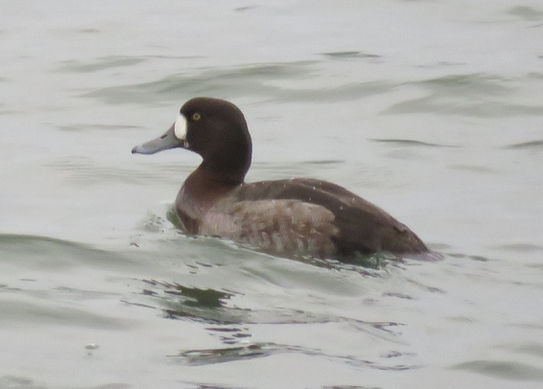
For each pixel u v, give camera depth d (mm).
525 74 18203
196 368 8445
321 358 8648
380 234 10406
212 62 19000
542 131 15781
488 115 16641
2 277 10297
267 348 8797
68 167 14156
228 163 11859
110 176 13875
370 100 17328
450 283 10086
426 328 9219
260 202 11031
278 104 17266
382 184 13688
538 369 8539
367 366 8539
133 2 23375
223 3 23312
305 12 22359
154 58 19328
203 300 9789
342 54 19453
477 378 8391
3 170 13969
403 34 20656
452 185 13547
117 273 10461
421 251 10547
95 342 8906
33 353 8703
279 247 10750
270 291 9984
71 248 11055
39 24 21609
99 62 19141
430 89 17578
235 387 8156
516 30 20734
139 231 11672
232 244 10992
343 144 15359
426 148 15141
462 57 19188
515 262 10758
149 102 17328
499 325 9273
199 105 11969
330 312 9500
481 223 12094
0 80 18219
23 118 16375
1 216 12211
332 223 10500
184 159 14742
